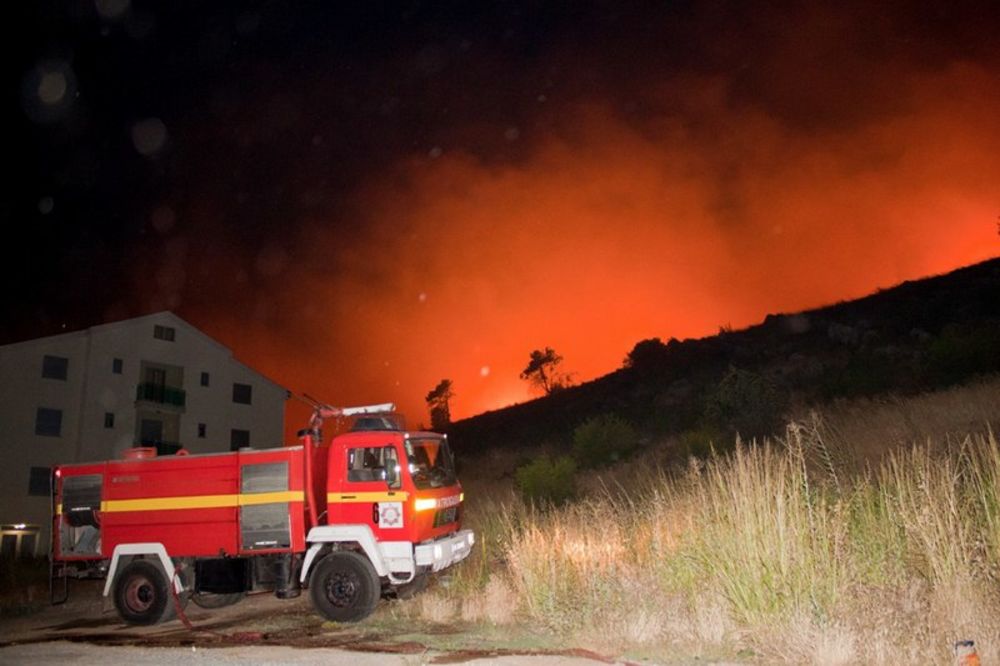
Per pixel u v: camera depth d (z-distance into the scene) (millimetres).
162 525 11898
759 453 9781
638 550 10398
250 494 11508
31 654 9688
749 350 44219
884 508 8359
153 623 11758
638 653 7562
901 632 6543
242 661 8281
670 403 39031
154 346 45188
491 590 10859
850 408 21406
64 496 12664
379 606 11422
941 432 14750
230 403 48438
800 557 7660
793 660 6730
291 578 11414
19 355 39719
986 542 7406
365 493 10891
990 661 6059
